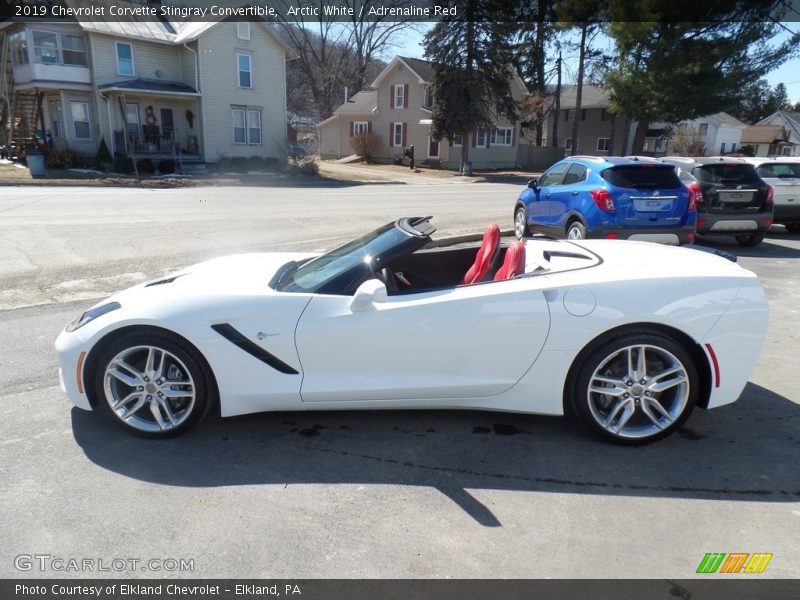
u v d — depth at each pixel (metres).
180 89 29.61
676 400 3.57
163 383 3.60
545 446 3.61
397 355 3.53
